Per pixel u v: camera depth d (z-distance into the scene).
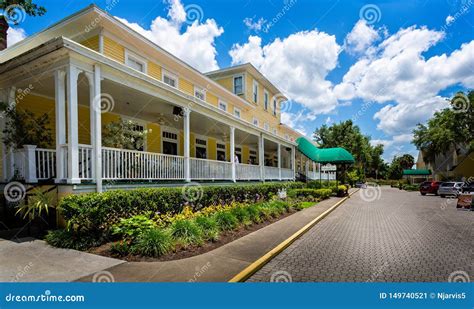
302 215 10.85
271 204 11.17
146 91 8.73
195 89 16.22
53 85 8.34
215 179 12.40
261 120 25.20
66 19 10.34
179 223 6.23
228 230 7.29
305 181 28.67
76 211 5.55
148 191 7.39
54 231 6.01
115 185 7.42
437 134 34.41
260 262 4.91
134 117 12.79
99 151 6.91
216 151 19.62
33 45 12.12
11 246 5.57
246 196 12.75
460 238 7.40
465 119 30.62
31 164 7.23
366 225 9.41
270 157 29.20
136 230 5.48
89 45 10.78
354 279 4.47
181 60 14.18
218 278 4.16
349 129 47.75
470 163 34.09
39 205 6.20
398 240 7.12
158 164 9.05
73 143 6.38
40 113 9.58
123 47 11.31
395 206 16.25
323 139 49.97
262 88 25.62
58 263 4.64
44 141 8.40
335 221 10.27
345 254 5.80
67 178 6.46
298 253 5.86
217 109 12.20
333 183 26.30
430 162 43.19
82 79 8.00
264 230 7.78
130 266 4.57
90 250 5.37
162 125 14.56
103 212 5.94
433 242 6.91
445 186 25.88
